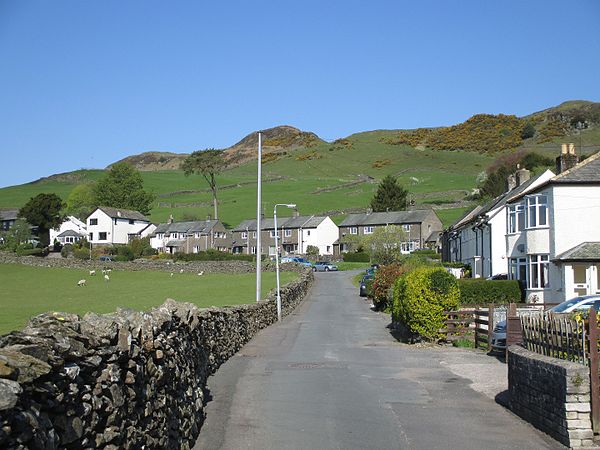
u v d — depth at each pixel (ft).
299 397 45.32
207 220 387.55
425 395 46.11
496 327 69.87
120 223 393.09
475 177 514.68
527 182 166.91
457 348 76.54
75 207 444.96
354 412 40.57
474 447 32.48
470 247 196.54
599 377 31.96
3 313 107.34
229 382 50.93
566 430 32.01
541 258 123.13
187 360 35.83
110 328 22.03
